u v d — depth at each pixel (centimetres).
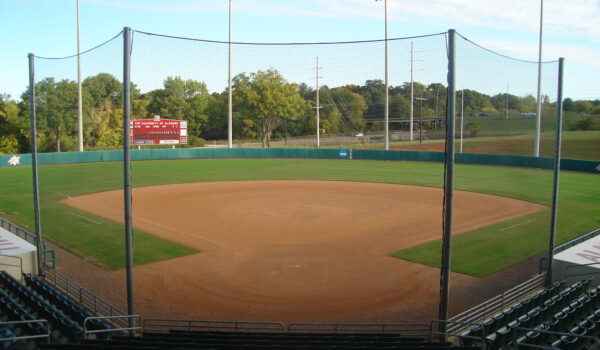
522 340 835
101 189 2881
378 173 3747
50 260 1402
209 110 5091
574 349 820
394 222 2014
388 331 1005
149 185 3056
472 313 1025
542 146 4650
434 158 4541
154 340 818
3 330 841
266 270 1393
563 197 2666
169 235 1780
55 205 2367
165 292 1221
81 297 1147
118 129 4544
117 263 1449
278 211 2239
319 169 4025
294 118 4800
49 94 4016
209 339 823
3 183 3133
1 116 5038
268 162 4575
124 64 884
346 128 5009
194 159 4788
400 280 1309
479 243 1678
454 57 868
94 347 714
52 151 4366
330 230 1872
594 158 4516
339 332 1002
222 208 2303
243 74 4634
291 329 959
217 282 1293
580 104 5816
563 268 1265
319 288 1255
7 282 1145
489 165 4241
